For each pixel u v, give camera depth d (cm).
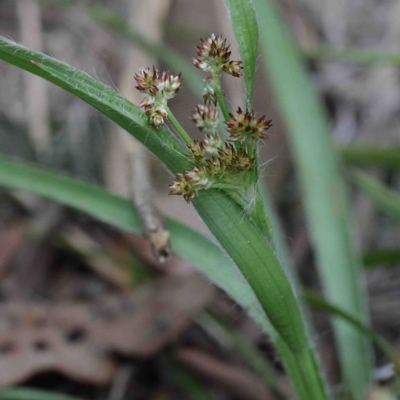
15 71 60
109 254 50
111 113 27
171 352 43
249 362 42
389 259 42
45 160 56
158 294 43
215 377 43
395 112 59
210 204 27
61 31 63
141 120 26
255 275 28
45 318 43
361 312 38
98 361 41
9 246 51
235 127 26
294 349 30
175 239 33
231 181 27
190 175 26
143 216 33
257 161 27
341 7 65
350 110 60
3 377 39
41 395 36
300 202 55
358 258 42
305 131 45
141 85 26
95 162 56
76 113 58
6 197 53
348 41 64
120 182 50
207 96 27
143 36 57
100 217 34
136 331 41
